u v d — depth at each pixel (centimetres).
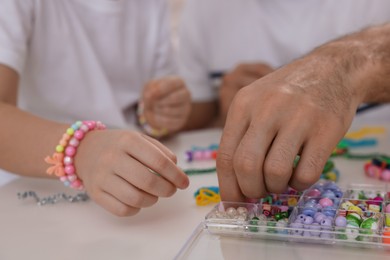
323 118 49
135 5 109
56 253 47
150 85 103
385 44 62
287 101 50
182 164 81
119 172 53
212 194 61
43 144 64
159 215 57
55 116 101
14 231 52
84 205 61
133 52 110
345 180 70
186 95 105
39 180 71
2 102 73
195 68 144
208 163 81
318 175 48
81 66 100
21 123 67
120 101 109
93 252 47
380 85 60
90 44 101
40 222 55
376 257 43
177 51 146
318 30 133
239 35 141
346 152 85
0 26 83
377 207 51
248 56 141
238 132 51
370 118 129
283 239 46
